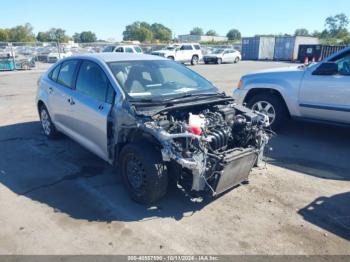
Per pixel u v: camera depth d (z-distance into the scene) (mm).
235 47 53656
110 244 3127
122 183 4176
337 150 5684
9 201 3900
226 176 3551
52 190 4168
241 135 4098
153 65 4770
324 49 34688
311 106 6000
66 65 5363
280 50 42344
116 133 3959
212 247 3100
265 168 4746
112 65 4426
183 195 4020
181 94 4262
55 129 5883
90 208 3742
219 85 14453
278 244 3152
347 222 3514
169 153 3367
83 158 5203
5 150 5590
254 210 3725
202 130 3502
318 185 4359
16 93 12164
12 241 3168
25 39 79250
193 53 30703
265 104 6641
